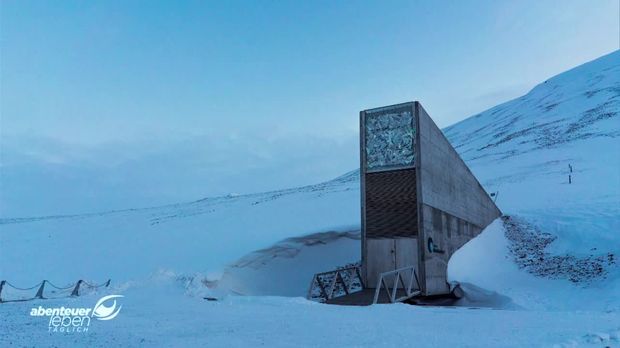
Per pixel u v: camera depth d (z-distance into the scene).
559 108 107.62
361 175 19.67
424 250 17.61
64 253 34.53
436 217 19.64
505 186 48.22
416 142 18.67
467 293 19.20
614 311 11.45
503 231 27.42
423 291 17.11
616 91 102.94
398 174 18.84
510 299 16.89
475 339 7.12
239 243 30.83
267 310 11.16
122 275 25.47
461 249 22.75
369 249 18.81
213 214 50.91
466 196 25.34
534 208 33.25
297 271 24.70
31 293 20.12
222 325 8.70
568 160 57.41
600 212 27.00
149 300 13.39
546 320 9.34
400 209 18.47
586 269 19.30
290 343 6.85
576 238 23.30
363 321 9.30
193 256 28.23
